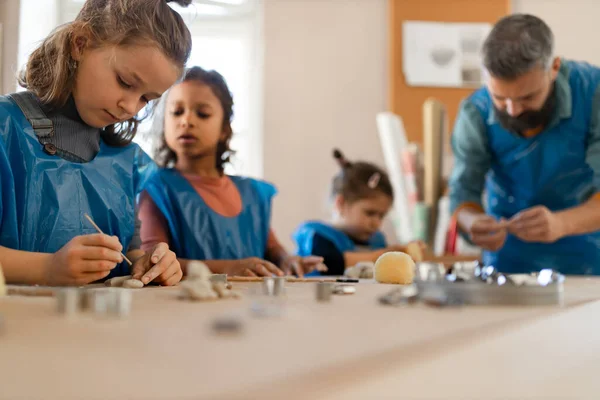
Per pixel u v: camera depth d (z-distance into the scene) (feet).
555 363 1.04
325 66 8.39
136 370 0.72
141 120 3.82
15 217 3.01
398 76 8.37
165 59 3.05
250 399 0.59
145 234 4.42
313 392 0.65
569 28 8.55
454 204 5.64
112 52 2.98
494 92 4.65
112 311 1.28
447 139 8.36
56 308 1.33
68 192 3.22
